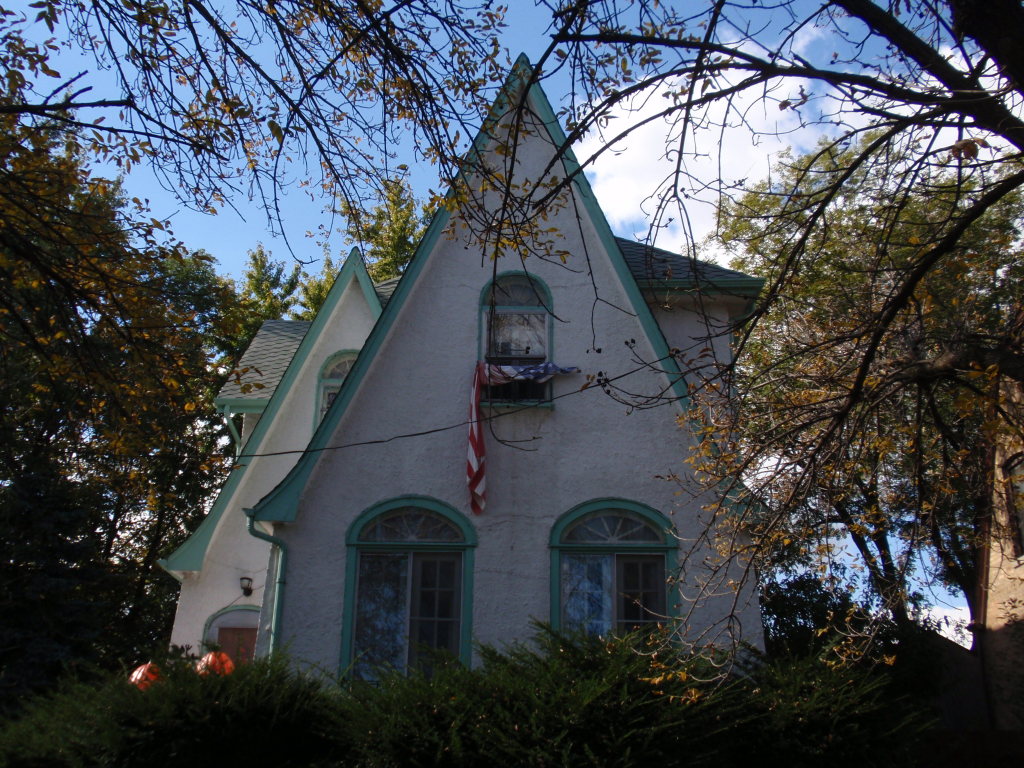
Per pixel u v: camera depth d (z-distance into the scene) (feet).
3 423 44.09
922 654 50.55
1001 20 22.17
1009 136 23.06
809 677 31.96
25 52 30.30
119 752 28.96
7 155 30.73
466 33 28.94
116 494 73.15
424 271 43.78
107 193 37.04
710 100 24.75
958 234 25.59
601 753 27.58
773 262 29.01
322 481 40.22
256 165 31.30
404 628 38.34
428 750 28.32
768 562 30.22
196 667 32.40
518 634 37.96
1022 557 53.21
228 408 53.62
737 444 31.60
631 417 41.22
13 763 28.63
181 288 42.55
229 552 52.08
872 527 35.06
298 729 31.37
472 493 39.32
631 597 38.60
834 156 25.44
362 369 41.70
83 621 58.65
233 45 30.09
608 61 25.88
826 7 24.39
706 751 28.96
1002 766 42.52
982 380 28.37
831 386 31.96
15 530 57.16
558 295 43.47
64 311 33.71
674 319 46.37
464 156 29.68
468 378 41.98
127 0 29.30
